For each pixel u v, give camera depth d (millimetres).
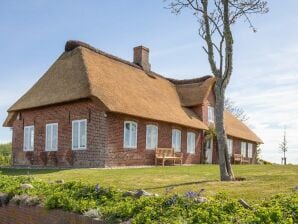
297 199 6832
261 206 6633
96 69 25016
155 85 31609
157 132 26500
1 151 37344
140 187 11148
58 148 24047
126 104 23172
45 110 25281
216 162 34469
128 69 29766
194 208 6555
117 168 20328
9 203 9734
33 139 26047
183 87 35906
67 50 27766
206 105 33906
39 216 8508
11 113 28297
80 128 22891
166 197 7176
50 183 10789
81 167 22234
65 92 23594
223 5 14148
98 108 22047
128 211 6812
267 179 12758
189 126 29469
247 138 40969
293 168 19859
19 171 19562
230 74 14055
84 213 7375
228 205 6512
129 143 23656
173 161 28062
